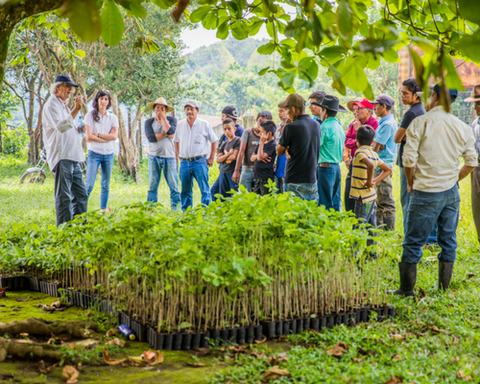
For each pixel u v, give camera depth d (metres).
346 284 4.51
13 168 26.41
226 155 8.98
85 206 7.84
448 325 4.08
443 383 2.96
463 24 3.05
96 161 9.56
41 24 5.99
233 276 3.66
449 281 5.23
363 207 6.08
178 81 23.11
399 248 6.39
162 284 3.78
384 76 33.44
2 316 4.51
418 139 4.98
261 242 4.14
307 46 2.65
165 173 9.95
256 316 3.96
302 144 6.32
